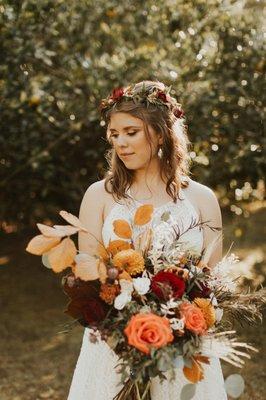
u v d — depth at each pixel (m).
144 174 2.41
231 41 4.65
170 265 2.05
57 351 4.63
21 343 4.78
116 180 2.41
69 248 1.96
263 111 4.53
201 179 4.69
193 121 4.55
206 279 2.11
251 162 4.64
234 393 2.03
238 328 4.90
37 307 5.56
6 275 6.31
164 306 1.95
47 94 4.50
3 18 4.45
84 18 4.71
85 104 4.57
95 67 4.51
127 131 2.29
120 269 2.01
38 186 5.15
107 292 1.99
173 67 4.51
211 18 4.71
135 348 1.94
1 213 5.31
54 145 4.80
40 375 4.23
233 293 2.18
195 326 1.96
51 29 4.61
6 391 4.00
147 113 2.28
